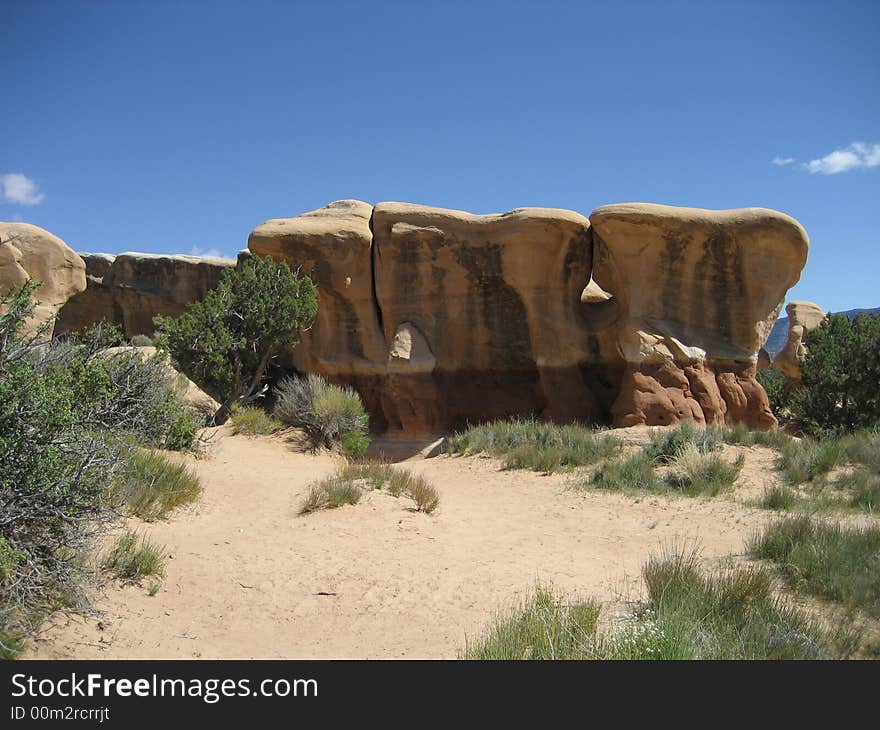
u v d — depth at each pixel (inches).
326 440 598.9
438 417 725.3
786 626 207.3
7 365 209.3
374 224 745.0
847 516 363.9
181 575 258.7
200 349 614.5
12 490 194.2
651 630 192.4
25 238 680.4
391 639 224.4
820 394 759.1
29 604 194.1
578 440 577.0
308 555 299.4
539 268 709.3
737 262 670.5
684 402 639.8
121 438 308.7
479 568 298.8
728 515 383.2
